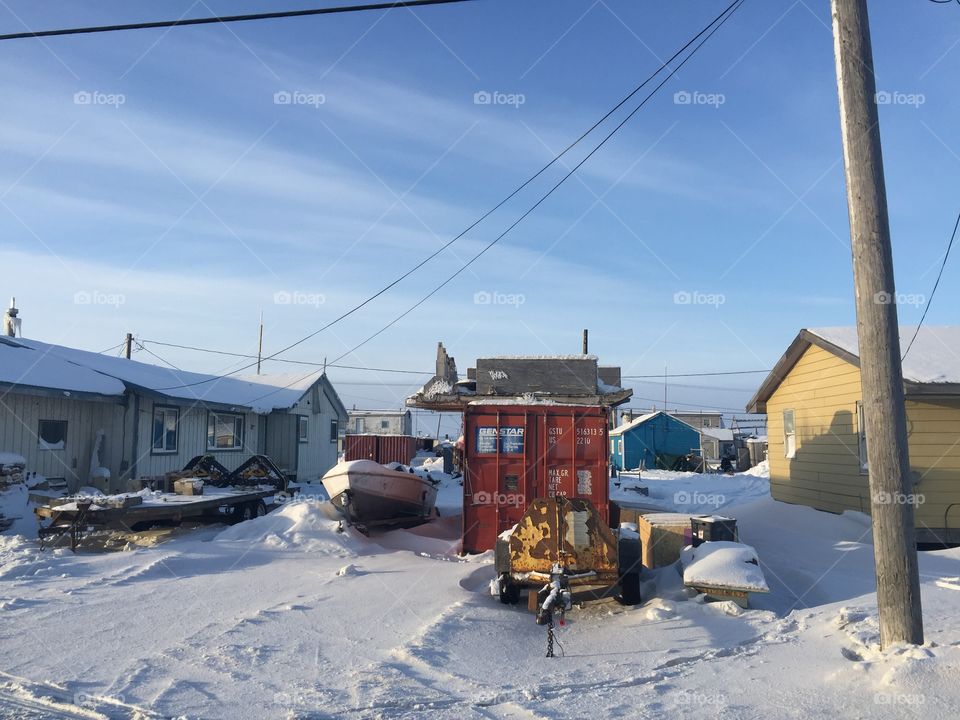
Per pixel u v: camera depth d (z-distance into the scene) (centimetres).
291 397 3005
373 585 1003
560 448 1297
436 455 4744
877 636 682
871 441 654
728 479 3584
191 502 1497
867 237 662
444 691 597
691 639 748
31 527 1549
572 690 601
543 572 909
